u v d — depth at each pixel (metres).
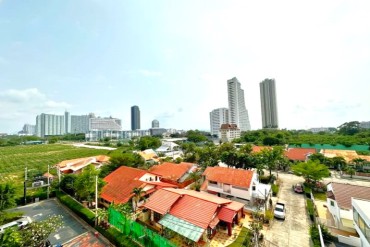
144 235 21.70
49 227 21.28
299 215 29.88
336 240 22.36
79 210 30.64
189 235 21.27
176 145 117.88
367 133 92.44
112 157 51.41
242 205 27.97
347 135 104.94
